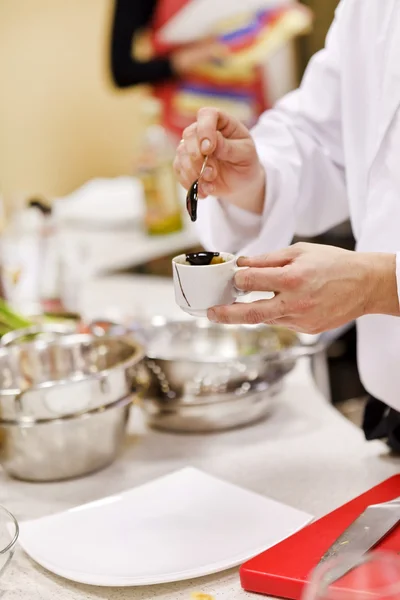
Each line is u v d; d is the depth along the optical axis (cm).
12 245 212
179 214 304
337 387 219
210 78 348
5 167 422
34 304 208
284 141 143
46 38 422
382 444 134
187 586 99
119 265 266
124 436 137
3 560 97
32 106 425
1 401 126
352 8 128
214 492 119
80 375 150
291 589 92
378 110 122
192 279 102
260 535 106
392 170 120
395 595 80
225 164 133
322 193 146
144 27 345
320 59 143
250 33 344
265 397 145
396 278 101
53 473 130
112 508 116
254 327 165
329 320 103
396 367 124
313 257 101
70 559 104
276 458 132
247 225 143
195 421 143
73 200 350
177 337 171
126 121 460
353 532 98
